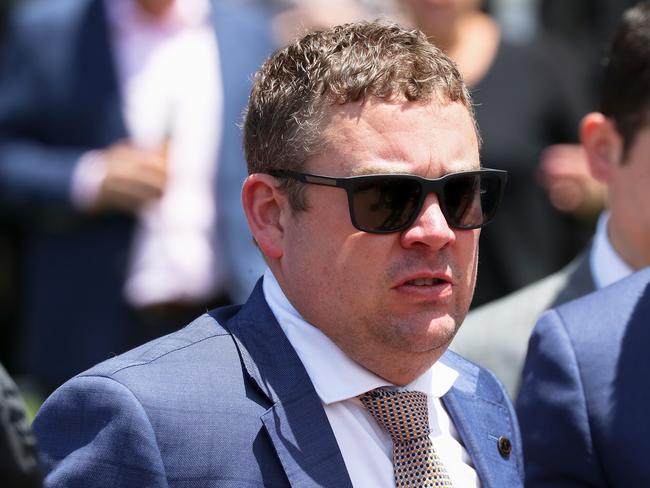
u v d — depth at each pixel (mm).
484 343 4840
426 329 3443
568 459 3877
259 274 6797
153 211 6730
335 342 3531
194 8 6988
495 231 7125
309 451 3391
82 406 3398
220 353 3525
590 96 7938
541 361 4039
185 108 6836
